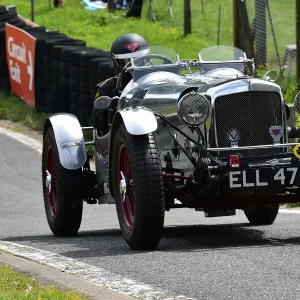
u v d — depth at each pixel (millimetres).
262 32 81000
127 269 22344
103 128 31484
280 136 26562
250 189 25453
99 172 31938
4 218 41219
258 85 26328
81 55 65500
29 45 75812
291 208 38438
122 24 123562
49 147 32250
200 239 28406
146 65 30969
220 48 31328
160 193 25422
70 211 31250
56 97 71500
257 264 22172
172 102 27766
